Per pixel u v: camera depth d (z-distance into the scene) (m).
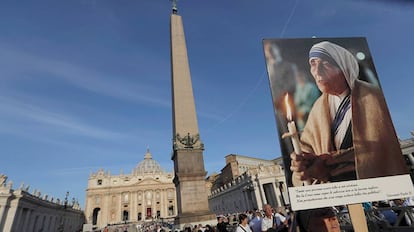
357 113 5.14
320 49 5.62
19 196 49.53
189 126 23.36
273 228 8.44
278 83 5.27
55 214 74.88
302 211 5.00
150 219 115.81
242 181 52.69
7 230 46.25
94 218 121.06
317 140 4.92
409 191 4.66
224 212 65.62
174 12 29.86
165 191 125.12
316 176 4.67
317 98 5.21
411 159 36.44
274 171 48.50
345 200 4.54
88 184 119.31
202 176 21.69
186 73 25.67
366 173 4.73
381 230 7.82
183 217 19.81
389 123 5.13
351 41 5.80
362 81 5.43
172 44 27.00
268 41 5.62
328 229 4.71
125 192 120.88
